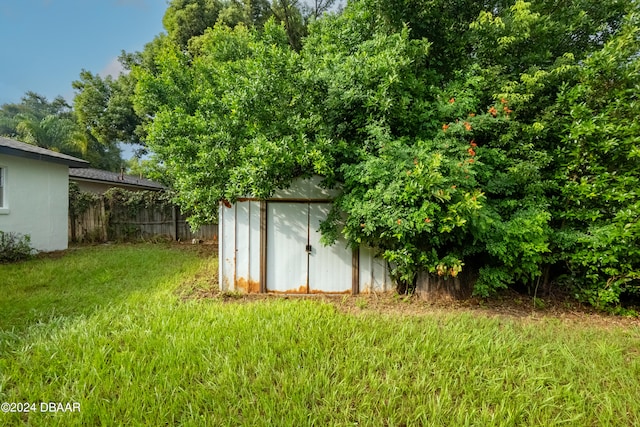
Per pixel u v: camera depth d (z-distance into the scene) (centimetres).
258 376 246
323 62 466
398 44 412
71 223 970
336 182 475
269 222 510
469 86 466
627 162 419
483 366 271
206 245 960
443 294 470
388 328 344
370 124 409
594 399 234
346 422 203
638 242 400
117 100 1641
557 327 375
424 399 228
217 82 578
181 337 306
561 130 439
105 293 462
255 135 434
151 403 218
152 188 1614
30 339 305
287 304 423
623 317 420
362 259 509
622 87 414
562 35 515
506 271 439
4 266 630
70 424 197
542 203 427
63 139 1723
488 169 429
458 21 537
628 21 423
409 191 356
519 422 209
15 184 726
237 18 1330
